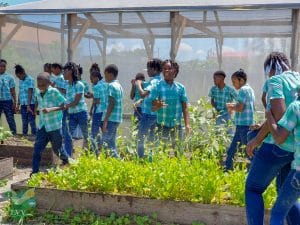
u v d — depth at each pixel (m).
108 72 7.59
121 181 5.43
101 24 11.55
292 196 3.79
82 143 9.21
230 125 7.76
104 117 7.52
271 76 4.34
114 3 10.92
